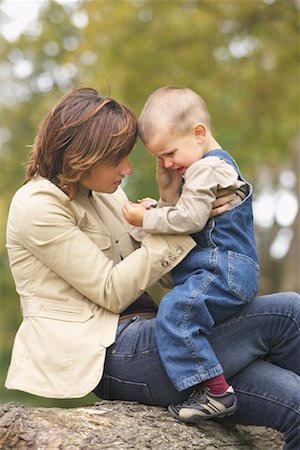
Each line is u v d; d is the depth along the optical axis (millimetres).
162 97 6055
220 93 24484
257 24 24453
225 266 5691
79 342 5754
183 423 5824
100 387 6070
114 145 5852
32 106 35312
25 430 5461
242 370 5855
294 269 31188
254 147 25797
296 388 5734
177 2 24328
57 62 34781
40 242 5836
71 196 5953
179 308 5633
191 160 5980
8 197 32906
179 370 5594
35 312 5871
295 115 24984
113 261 6168
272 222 40656
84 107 5883
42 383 5703
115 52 24453
